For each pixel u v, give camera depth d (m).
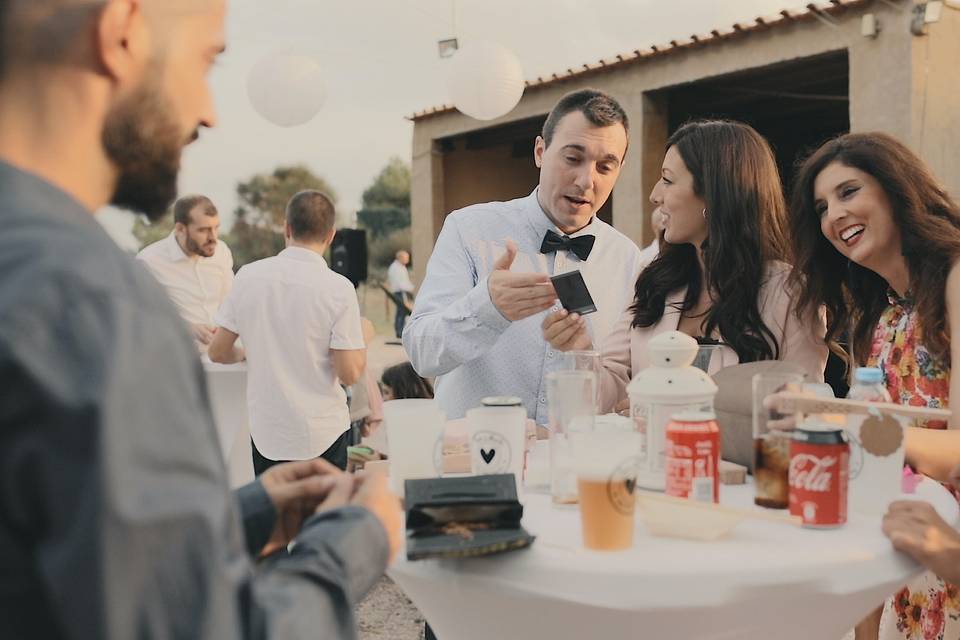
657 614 1.08
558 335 2.06
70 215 0.69
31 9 0.72
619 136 2.54
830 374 2.54
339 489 1.06
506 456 1.43
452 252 2.61
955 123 7.92
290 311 3.62
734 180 2.06
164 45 0.78
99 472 0.59
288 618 0.74
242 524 1.12
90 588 0.58
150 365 0.64
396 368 4.43
